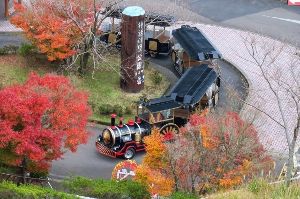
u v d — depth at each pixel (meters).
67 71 60.25
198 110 51.12
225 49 67.75
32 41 58.75
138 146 50.28
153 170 39.66
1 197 36.91
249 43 65.56
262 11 75.44
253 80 61.78
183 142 40.44
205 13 74.69
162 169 39.53
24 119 39.97
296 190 31.34
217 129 40.59
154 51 65.69
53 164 48.78
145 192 38.84
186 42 60.59
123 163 44.19
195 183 39.41
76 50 58.84
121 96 58.31
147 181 39.09
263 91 59.84
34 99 40.47
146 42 65.62
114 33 64.38
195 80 54.47
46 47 57.84
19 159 40.81
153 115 50.69
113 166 49.28
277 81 52.94
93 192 38.88
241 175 38.72
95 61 58.97
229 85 61.12
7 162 40.88
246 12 75.19
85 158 49.91
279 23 72.88
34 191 37.09
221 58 60.56
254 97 58.59
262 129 53.91
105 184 39.88
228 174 38.59
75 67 60.62
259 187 32.50
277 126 54.75
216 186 38.72
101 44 59.53
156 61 65.69
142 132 50.28
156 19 64.94
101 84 59.69
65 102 43.06
